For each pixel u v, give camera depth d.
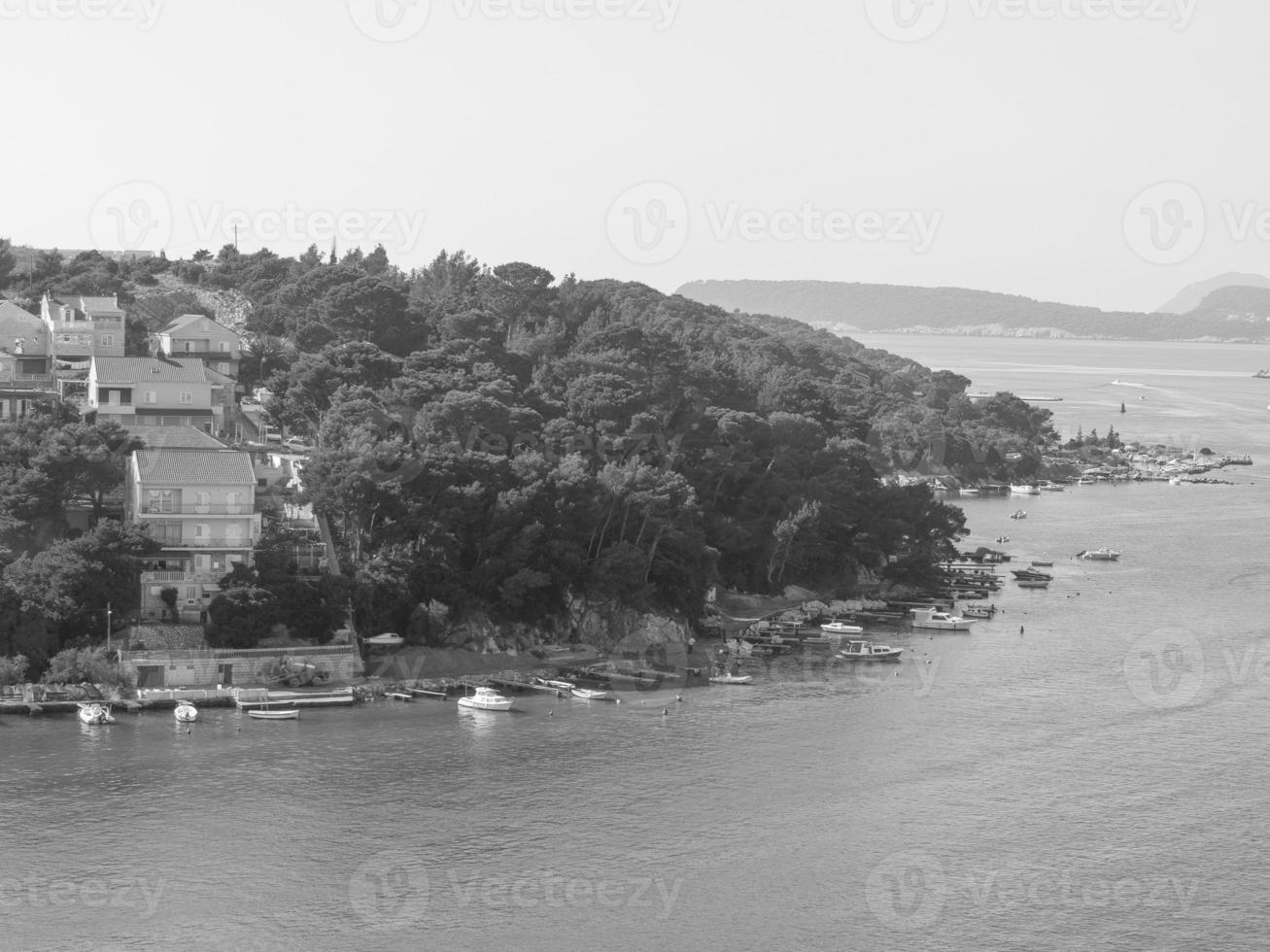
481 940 126.44
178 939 125.00
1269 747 177.00
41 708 176.25
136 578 188.25
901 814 154.25
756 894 135.62
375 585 199.25
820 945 126.81
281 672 187.50
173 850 140.88
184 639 185.50
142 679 182.38
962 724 185.00
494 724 180.38
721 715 187.00
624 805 154.75
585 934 127.75
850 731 181.00
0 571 187.00
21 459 198.12
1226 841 148.75
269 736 172.00
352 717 180.88
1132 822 153.25
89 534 186.62
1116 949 127.06
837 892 136.38
